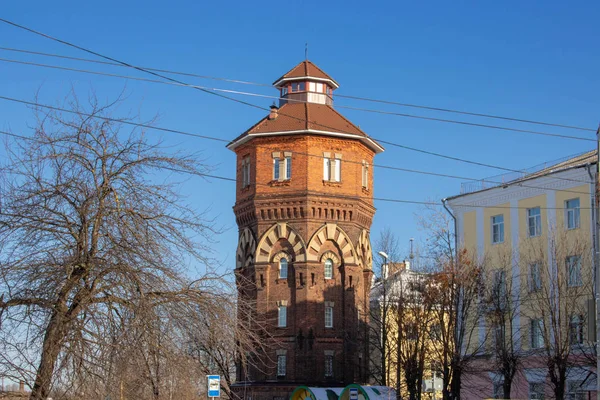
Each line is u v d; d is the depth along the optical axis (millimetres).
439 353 54969
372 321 72438
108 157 25562
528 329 53500
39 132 25203
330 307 69625
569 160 56906
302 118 71250
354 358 69438
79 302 23906
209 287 26281
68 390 23141
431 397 68688
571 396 50594
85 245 24594
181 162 26484
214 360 28750
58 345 23203
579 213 52000
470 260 53688
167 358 24625
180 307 25047
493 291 52094
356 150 71938
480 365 56188
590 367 47594
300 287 68875
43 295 23781
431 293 54500
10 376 22781
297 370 67875
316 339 68375
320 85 73938
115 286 24469
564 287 48625
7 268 23797
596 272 27828
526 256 54344
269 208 70250
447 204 61688
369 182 74312
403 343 59938
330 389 61969
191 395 25734
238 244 73250
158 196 26016
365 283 72250
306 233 69438
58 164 25125
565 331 48000
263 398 67875
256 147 71500
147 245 25078
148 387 24719
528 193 55906
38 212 24703
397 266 70625
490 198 58531
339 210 70375
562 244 50156
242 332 26828
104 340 23531
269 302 69438
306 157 70062
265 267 69938
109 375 23375
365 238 73188
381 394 55969
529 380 53188
